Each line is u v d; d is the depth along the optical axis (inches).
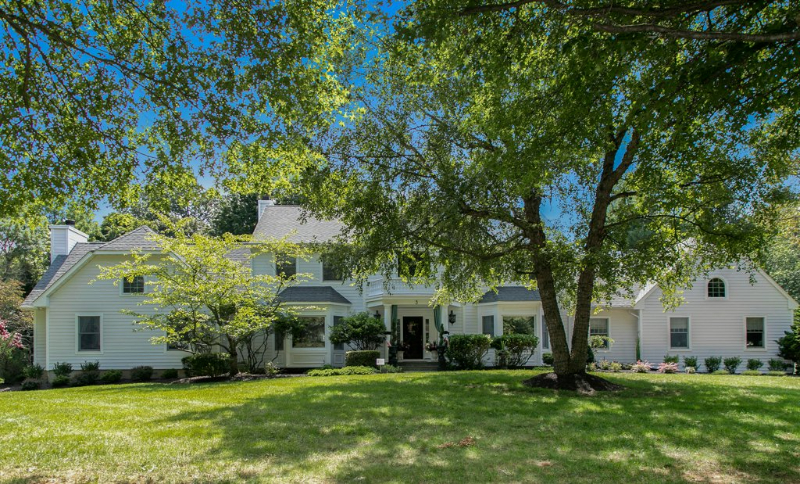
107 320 835.4
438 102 466.6
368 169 475.2
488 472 220.1
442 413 354.0
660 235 517.3
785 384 535.5
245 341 804.6
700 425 314.8
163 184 367.9
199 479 213.8
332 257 482.6
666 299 628.7
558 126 291.1
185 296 674.2
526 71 323.9
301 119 362.9
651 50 256.2
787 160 442.9
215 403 413.4
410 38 277.0
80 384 768.9
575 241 520.4
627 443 270.7
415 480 210.2
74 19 304.3
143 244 836.6
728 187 468.4
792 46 235.8
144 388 562.9
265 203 1080.2
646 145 332.8
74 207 369.1
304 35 308.7
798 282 1275.8
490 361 901.2
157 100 313.6
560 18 270.7
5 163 310.5
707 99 267.9
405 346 969.5
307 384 547.8
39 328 861.8
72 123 317.7
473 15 269.9
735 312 907.4
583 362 501.4
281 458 243.0
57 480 215.5
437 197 449.4
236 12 298.7
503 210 472.7
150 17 312.2
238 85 313.6
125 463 237.9
